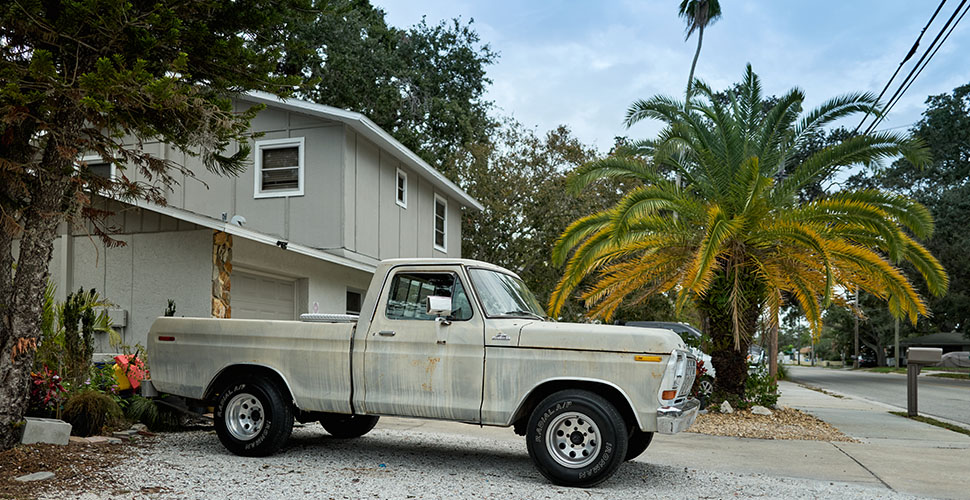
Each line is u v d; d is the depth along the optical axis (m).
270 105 17.06
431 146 33.56
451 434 9.76
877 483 7.30
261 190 17.12
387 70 30.69
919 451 9.59
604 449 6.46
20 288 6.90
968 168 38.16
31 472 6.31
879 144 12.76
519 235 29.56
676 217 14.07
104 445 7.72
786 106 13.79
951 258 34.44
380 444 8.72
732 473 7.59
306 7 8.12
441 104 32.75
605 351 6.62
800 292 13.66
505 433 10.00
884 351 65.44
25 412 7.83
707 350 13.99
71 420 8.06
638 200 12.40
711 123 14.63
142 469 6.70
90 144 7.12
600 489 6.53
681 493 6.49
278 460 7.42
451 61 35.25
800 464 8.31
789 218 13.11
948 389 25.81
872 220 12.41
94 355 10.50
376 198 18.50
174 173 17.33
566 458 6.64
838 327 72.06
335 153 16.75
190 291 12.52
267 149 17.25
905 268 35.03
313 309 15.84
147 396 8.16
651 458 8.38
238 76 7.90
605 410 6.51
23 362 6.98
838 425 12.66
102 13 6.28
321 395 7.36
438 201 23.30
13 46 6.85
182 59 6.34
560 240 13.85
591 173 13.71
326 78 29.12
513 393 6.81
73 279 13.16
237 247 13.13
